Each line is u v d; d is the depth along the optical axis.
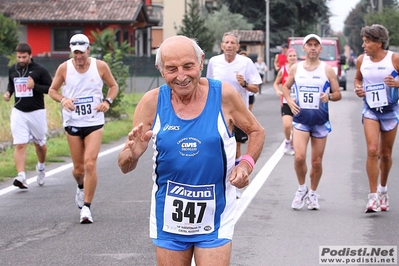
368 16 100.25
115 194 19.84
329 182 21.33
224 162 8.54
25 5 99.38
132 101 55.62
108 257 13.39
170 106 8.55
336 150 28.69
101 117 16.77
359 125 38.94
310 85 17.12
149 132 8.32
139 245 14.27
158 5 121.50
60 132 34.16
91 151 16.44
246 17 128.75
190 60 8.30
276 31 129.38
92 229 15.69
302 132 17.31
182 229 8.59
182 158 8.44
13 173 23.50
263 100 62.78
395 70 16.64
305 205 18.14
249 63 19.73
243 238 14.74
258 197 19.06
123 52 65.62
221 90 8.67
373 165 16.92
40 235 15.20
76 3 99.44
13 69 20.52
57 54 98.88
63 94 16.83
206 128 8.48
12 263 13.06
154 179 8.70
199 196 8.50
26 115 20.41
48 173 23.75
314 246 14.09
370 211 17.03
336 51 71.12
